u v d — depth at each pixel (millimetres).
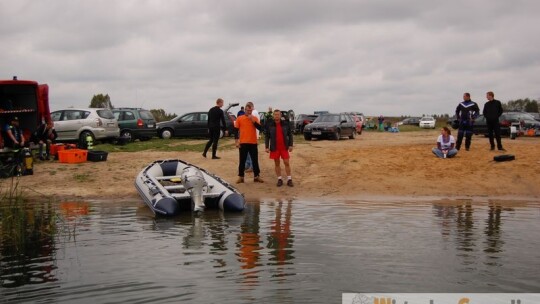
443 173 15555
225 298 5781
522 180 14641
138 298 5812
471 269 6836
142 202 13055
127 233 9203
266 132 15031
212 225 9922
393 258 7383
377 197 13625
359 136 34719
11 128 16453
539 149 18219
